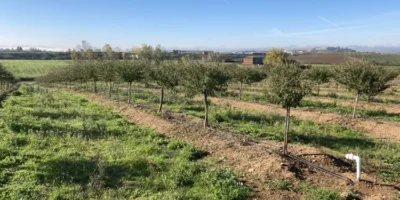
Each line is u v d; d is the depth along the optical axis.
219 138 14.91
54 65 104.75
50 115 20.97
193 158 12.71
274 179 10.23
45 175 10.48
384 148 14.78
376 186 9.89
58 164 11.43
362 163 12.45
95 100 30.20
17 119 18.33
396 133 17.30
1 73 45.25
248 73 32.78
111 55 92.44
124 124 18.78
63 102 27.83
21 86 52.66
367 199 8.98
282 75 12.44
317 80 33.97
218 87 17.56
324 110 24.45
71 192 9.42
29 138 14.45
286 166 10.88
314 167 11.25
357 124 19.30
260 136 16.44
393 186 9.94
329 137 16.67
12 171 10.69
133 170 11.17
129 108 23.34
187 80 17.36
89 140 14.84
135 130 17.20
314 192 9.20
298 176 10.44
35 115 20.72
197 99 30.45
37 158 12.09
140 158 12.12
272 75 13.02
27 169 10.98
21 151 12.70
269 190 9.57
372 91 21.19
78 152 12.88
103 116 21.17
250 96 33.81
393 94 38.44
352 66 21.39
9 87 49.59
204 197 9.18
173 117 20.38
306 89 12.08
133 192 9.53
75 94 37.72
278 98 12.11
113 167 11.50
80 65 43.69
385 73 21.72
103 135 15.77
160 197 9.17
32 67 99.69
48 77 59.66
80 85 51.62
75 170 11.02
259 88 44.72
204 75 16.67
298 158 12.20
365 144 15.68
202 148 13.77
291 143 15.42
